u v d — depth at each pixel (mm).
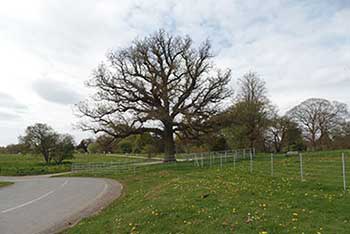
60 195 28109
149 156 81938
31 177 59000
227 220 12406
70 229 15398
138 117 45750
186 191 18609
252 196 16578
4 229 16297
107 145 47250
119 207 18938
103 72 76375
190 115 45312
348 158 37344
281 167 31422
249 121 55094
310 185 19531
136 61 46844
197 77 46625
